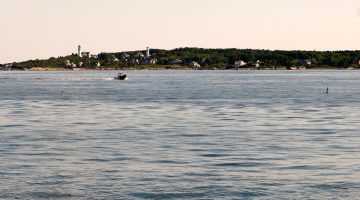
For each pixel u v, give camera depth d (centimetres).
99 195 4228
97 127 8150
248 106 12131
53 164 5244
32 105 12650
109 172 4916
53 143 6512
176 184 4509
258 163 5288
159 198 4156
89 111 10950
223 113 10425
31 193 4266
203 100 14050
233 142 6588
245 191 4312
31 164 5241
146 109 11369
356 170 4966
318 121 8938
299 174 4828
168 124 8550
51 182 4569
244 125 8388
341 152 5856
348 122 8762
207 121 8981
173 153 5819
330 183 4522
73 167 5116
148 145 6356
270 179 4659
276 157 5584
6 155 5697
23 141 6681
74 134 7338
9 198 4147
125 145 6356
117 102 13438
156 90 19300
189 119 9306
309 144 6419
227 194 4244
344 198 4131
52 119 9338
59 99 14688
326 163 5269
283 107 11850
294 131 7638
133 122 8838
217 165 5203
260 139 6838
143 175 4803
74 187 4425
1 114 10288
